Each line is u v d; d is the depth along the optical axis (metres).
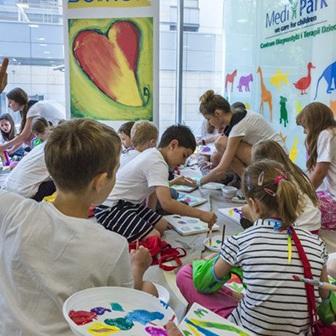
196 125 5.43
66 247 0.96
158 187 2.29
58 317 0.95
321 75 3.32
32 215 1.01
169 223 2.57
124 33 4.65
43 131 3.82
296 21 3.64
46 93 5.19
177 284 1.72
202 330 1.04
